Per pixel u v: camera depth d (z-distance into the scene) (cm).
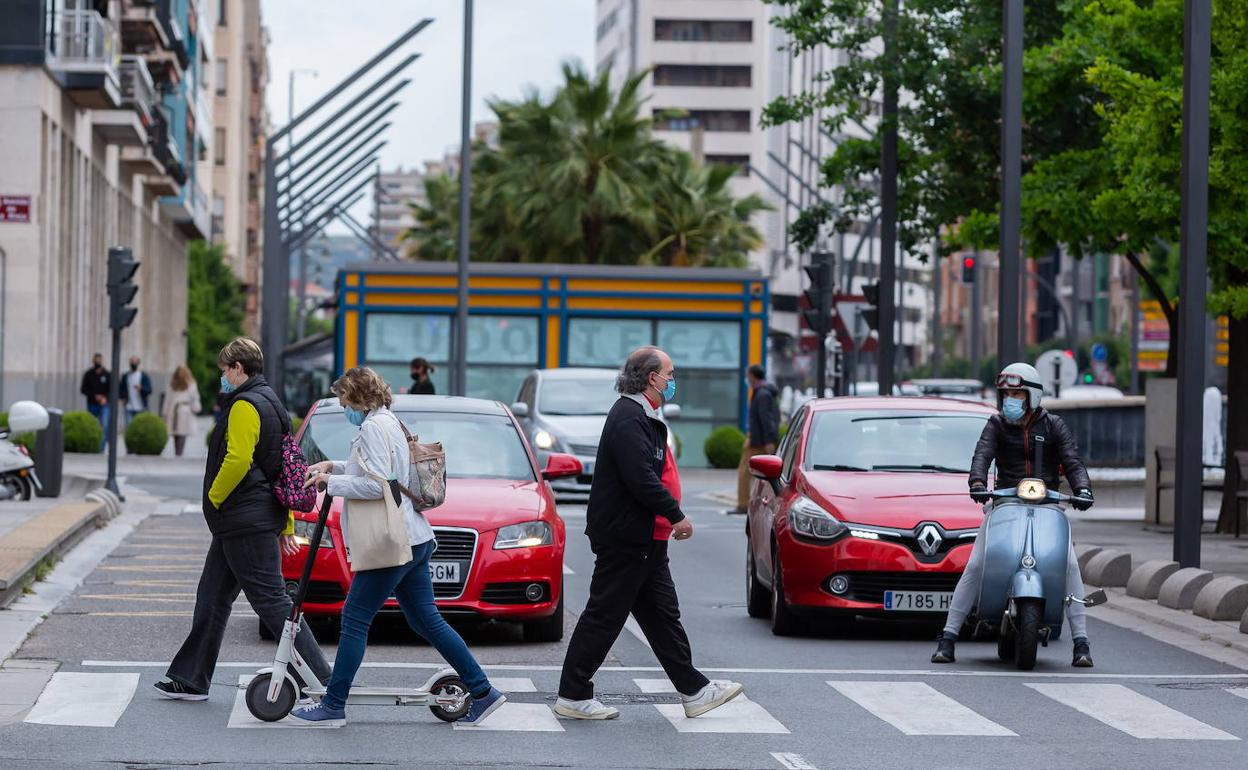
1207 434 5225
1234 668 2112
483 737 1612
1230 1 3678
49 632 2238
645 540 1703
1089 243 4431
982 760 1542
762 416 4706
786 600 2355
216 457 1744
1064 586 2086
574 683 1709
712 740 1616
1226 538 4016
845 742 1616
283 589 1738
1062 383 6128
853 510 2334
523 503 2261
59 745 1523
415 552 1661
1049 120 4556
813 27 4797
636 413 1692
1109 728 1708
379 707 1761
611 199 9881
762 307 6556
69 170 7575
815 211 5028
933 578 2297
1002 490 2133
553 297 6462
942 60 4681
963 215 4862
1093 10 4231
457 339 6238
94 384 7062
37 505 4119
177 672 1762
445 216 12431
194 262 14188
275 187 7469
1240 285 4031
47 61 6831
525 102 10238
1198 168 2755
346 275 6397
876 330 4441
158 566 3127
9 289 6756
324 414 2452
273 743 1560
